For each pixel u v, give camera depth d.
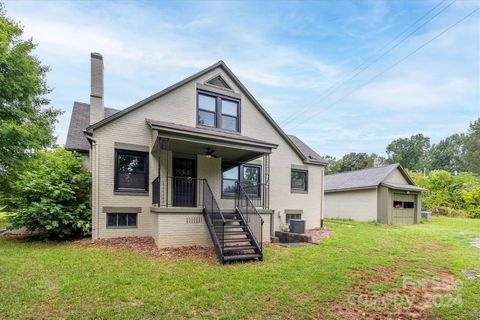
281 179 13.85
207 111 11.53
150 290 4.78
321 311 4.18
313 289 5.01
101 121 9.39
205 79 11.53
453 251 8.74
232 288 4.95
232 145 9.52
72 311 3.93
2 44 8.98
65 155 10.45
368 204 19.33
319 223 15.12
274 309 4.18
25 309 3.95
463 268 6.68
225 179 11.97
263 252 8.06
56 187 9.24
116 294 4.54
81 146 11.26
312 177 15.09
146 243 8.66
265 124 13.25
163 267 6.17
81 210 9.48
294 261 6.99
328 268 6.37
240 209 10.11
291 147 14.31
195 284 5.11
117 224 9.64
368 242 10.03
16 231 10.75
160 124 8.55
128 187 9.81
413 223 19.05
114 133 9.65
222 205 11.54
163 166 10.24
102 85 10.71
